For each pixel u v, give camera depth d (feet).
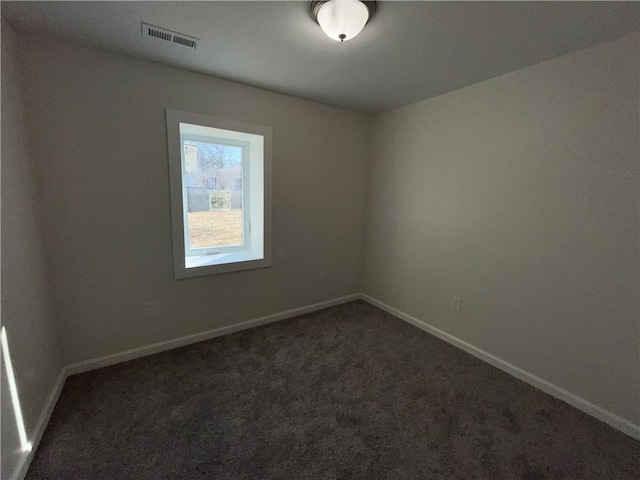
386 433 5.05
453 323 8.15
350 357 7.39
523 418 5.47
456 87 7.47
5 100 4.50
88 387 5.95
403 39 5.17
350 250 10.84
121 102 6.15
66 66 5.57
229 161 8.81
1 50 4.48
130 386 6.03
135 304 6.92
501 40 5.13
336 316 9.85
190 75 6.81
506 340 6.94
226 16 4.61
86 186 6.04
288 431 5.03
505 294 6.90
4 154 4.33
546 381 6.26
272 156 8.42
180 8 4.42
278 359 7.20
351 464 4.45
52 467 4.26
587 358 5.65
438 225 8.39
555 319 6.07
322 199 9.75
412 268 9.31
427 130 8.50
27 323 4.70
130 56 6.07
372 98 8.48
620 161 5.05
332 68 6.47
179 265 7.32
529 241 6.38
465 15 4.42
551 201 5.97
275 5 4.33
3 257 4.05
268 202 8.59
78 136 5.84
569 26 4.64
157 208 6.86
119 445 4.65
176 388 6.02
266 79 7.20
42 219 5.65
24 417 4.34
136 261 6.79
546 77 5.89
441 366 7.10
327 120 9.34
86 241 6.18
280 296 9.37
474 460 4.58
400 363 7.18
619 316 5.23
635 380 5.09
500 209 6.87
